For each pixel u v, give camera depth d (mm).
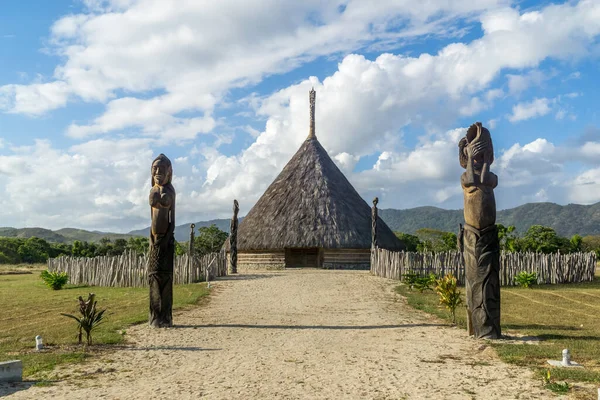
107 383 8383
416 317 15508
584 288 24234
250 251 36281
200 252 57344
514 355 10109
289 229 35219
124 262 26906
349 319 15156
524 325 13867
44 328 13812
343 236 34531
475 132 12906
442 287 14648
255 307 17719
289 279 26312
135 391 7914
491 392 7801
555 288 24266
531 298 20281
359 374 8953
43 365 9461
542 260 26453
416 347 11242
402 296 20375
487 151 12648
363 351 10852
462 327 13633
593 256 28422
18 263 64875
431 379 8594
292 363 9773
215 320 14953
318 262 37250
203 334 12789
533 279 24688
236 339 12164
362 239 34812
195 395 7715
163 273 13852
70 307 18422
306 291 21828
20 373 8578
